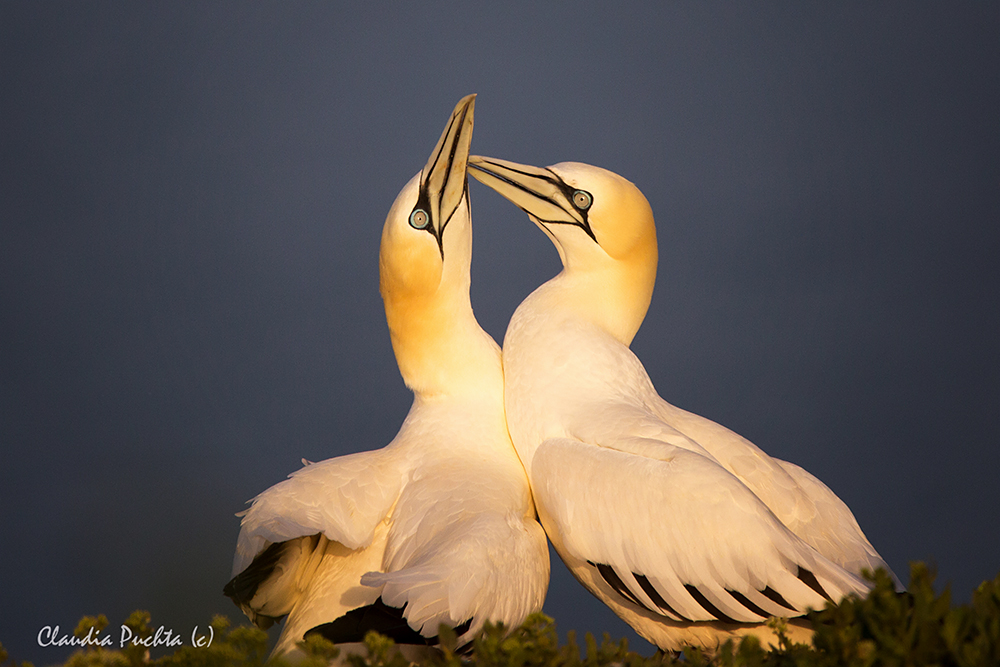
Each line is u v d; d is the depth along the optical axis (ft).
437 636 37.04
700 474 41.29
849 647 28.99
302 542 44.16
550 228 55.42
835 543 45.85
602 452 44.73
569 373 50.52
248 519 43.42
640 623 45.44
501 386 53.62
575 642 31.78
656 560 41.65
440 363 52.90
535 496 47.16
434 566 38.60
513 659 30.42
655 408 50.85
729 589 40.19
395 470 48.44
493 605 39.29
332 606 42.45
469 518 43.14
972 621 28.17
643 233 55.36
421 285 52.06
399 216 52.01
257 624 44.62
